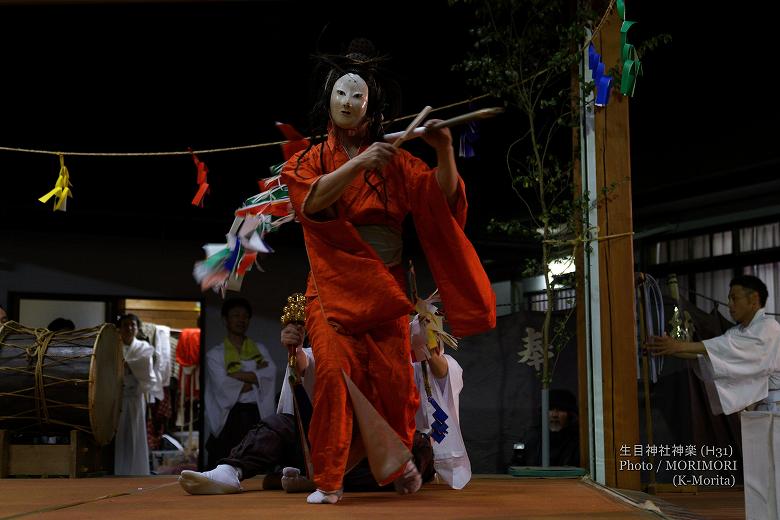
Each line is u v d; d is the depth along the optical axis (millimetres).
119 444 7090
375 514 2396
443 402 3410
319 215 2850
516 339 5453
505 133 7336
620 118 4031
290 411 3320
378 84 3066
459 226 2906
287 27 6699
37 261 8031
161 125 7203
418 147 7348
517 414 5379
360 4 6590
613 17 4145
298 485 3117
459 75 6645
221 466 3166
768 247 7141
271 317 8469
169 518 2342
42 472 4980
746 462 2291
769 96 6387
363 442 2779
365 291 2758
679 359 4980
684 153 7133
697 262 7645
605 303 3904
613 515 2359
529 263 4844
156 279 8258
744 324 4496
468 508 2555
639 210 7996
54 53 6828
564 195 5711
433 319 3266
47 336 5254
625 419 3828
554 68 4668
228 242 3475
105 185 7633
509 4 4938
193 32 6793
